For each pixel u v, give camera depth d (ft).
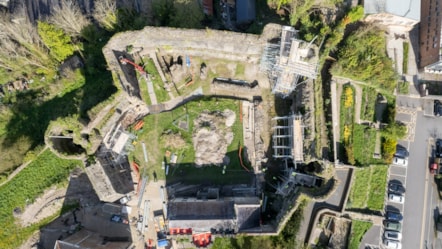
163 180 114.83
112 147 112.57
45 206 117.50
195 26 112.27
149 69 115.55
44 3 143.84
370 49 115.44
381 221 119.44
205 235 103.04
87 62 125.08
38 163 119.85
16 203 117.50
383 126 121.39
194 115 115.55
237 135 116.57
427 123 126.00
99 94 116.88
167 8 112.68
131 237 113.60
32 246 116.98
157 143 115.14
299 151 107.04
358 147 119.03
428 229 122.83
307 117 108.68
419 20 118.52
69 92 128.77
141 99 114.62
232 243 109.09
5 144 122.62
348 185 113.09
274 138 115.55
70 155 111.55
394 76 118.73
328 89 114.32
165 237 112.78
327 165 107.86
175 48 113.39
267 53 107.55
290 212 103.55
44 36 115.14
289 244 107.65
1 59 120.47
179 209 102.17
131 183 114.93
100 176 109.70
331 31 111.14
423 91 124.57
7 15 129.80
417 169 124.26
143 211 113.80
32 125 127.13
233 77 118.52
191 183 114.93
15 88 132.87
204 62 117.50
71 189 118.73
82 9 138.51
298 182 111.45
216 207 102.63
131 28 116.16
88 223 116.57
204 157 114.83
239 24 129.49
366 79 117.08
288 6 117.80
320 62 109.50
